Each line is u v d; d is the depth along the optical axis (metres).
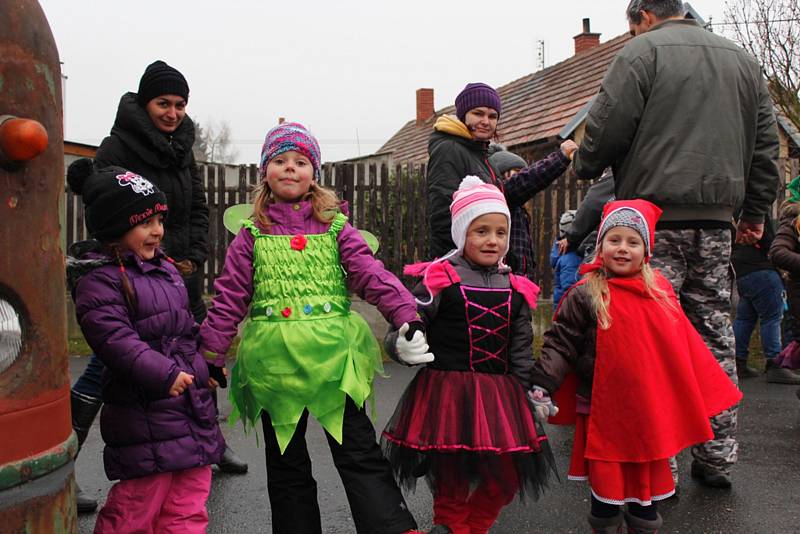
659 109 3.36
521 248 4.16
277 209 2.76
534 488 2.71
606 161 3.52
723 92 3.39
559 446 4.38
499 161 4.86
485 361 2.76
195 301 3.79
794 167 8.07
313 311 2.63
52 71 1.69
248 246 2.74
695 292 3.51
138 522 2.46
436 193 3.67
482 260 2.85
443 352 2.78
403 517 2.57
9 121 1.52
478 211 2.82
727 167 3.39
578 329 2.88
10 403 1.55
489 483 2.65
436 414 2.68
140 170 3.42
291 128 2.81
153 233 2.55
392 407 5.19
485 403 2.68
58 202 1.71
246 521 3.19
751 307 6.17
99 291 2.41
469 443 2.62
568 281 5.70
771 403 5.30
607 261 2.92
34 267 1.62
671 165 3.36
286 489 2.70
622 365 2.75
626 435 2.73
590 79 14.42
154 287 2.54
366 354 2.74
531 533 3.06
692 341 2.96
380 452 2.69
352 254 2.72
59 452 1.67
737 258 6.10
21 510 1.56
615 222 2.92
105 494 3.50
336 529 3.11
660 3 3.63
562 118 13.41
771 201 3.74
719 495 3.44
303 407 2.57
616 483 2.74
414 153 21.97
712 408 2.91
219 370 2.69
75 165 2.77
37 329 1.63
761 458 4.00
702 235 3.43
